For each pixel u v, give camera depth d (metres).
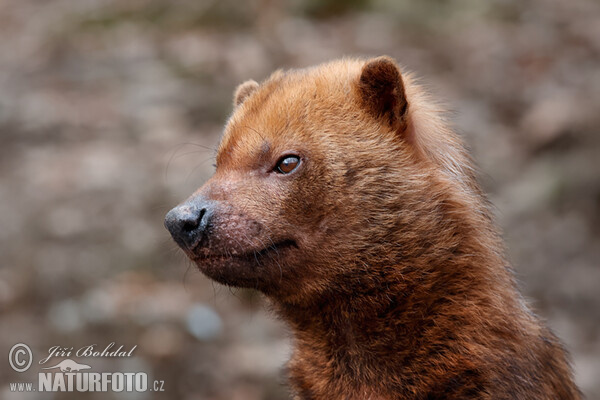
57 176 16.03
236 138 6.92
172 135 17.19
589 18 21.28
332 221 6.55
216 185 6.69
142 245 13.97
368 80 6.75
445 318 6.49
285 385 7.69
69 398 11.01
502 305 6.55
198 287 13.21
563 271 13.48
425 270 6.52
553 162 15.33
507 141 16.33
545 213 14.48
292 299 6.77
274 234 6.52
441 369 6.46
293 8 22.14
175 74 19.78
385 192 6.57
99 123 18.09
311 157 6.57
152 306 12.62
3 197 15.37
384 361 6.63
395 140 6.73
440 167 6.85
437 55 20.25
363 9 22.44
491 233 6.87
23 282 13.09
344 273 6.57
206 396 11.20
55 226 14.48
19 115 18.52
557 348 7.34
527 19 21.73
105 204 15.05
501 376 6.35
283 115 6.77
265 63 19.61
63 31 22.78
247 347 11.96
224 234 6.49
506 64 19.41
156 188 15.32
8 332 11.97
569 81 18.09
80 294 12.95
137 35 22.05
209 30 21.80
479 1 22.38
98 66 20.80
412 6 22.23
